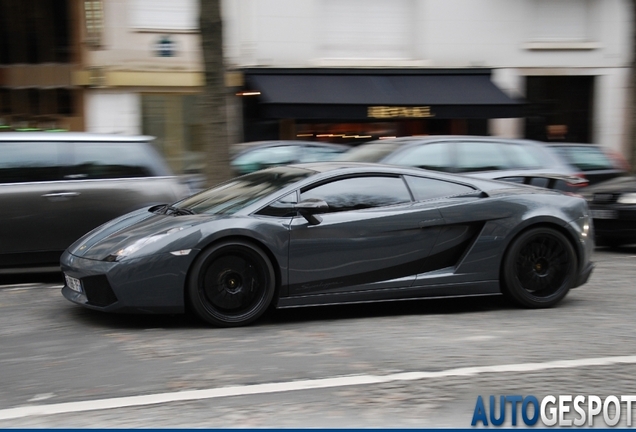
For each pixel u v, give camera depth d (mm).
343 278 6020
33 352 5102
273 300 5922
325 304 6016
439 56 17891
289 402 4043
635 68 14562
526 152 9898
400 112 16672
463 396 4152
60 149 7785
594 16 18625
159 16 16266
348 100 16406
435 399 4098
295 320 6090
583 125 19000
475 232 6375
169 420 3787
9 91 16188
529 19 18281
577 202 6707
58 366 4766
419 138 9766
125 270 5551
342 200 6125
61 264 6145
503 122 18484
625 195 10156
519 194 6551
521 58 18297
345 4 17469
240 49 16766
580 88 18891
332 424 3746
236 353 5023
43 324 5922
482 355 4953
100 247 5867
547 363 4750
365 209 6145
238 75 16500
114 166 7953
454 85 17547
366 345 5227
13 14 16000
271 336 5504
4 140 7621
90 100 16188
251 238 5746
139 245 5641
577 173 10109
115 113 16312
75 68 16078
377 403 4027
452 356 4926
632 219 10047
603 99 18844
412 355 4953
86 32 15969
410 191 6324
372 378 4430
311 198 5926
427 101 16844
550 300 6543
